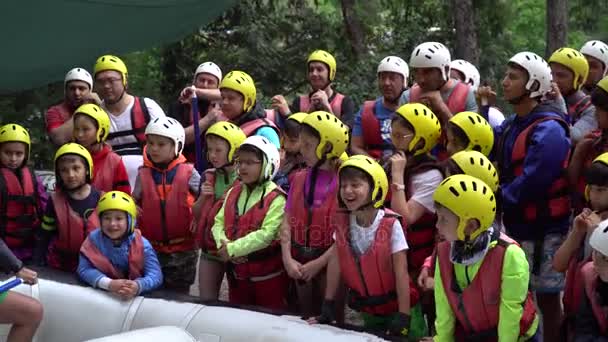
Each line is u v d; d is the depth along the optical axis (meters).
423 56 5.31
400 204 4.37
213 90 6.45
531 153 4.58
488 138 4.53
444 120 5.21
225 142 5.04
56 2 6.54
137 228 5.32
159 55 12.95
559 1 11.46
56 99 10.89
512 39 14.62
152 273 4.96
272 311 4.54
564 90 5.38
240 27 12.57
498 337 3.70
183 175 5.30
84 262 4.99
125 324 4.77
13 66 7.56
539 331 3.87
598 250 3.39
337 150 4.55
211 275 5.09
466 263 3.69
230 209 4.82
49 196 5.40
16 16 6.61
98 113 5.61
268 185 4.80
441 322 3.85
